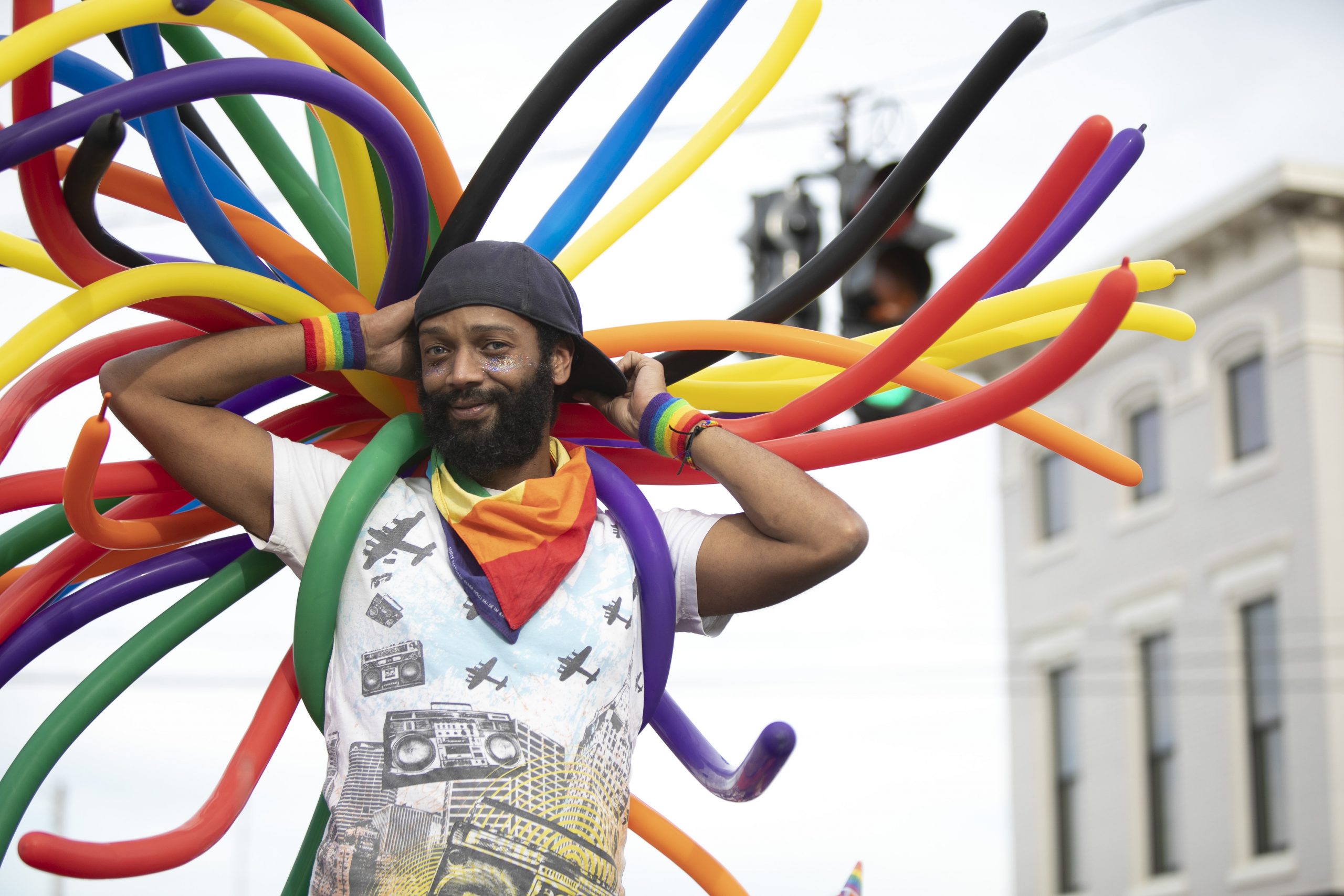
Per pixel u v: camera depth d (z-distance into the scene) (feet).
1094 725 38.04
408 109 6.26
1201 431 37.17
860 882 7.36
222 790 6.11
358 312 6.46
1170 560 37.17
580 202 7.09
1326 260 35.96
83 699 6.11
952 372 7.06
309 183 6.89
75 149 6.42
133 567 6.36
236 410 6.72
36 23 5.32
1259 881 34.09
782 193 20.86
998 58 5.79
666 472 6.79
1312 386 35.22
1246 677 35.45
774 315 6.79
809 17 7.55
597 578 5.91
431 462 6.17
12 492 6.29
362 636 5.73
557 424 6.75
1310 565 34.53
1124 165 6.99
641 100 7.22
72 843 5.65
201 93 5.57
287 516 5.96
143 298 5.93
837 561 6.04
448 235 6.45
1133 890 36.37
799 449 6.45
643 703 6.03
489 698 5.56
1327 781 33.37
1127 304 5.55
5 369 5.65
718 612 6.26
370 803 5.48
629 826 7.34
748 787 6.40
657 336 6.64
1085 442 6.63
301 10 6.23
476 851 5.36
